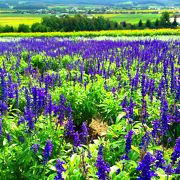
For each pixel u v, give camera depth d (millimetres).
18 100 10312
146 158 4652
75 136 7133
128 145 6316
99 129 10750
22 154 7031
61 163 6039
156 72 14641
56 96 11312
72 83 12383
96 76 13641
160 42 27016
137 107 10562
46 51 24062
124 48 23438
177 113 8914
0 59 20062
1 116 8000
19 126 7812
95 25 64875
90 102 11391
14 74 15781
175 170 5695
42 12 182500
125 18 113562
